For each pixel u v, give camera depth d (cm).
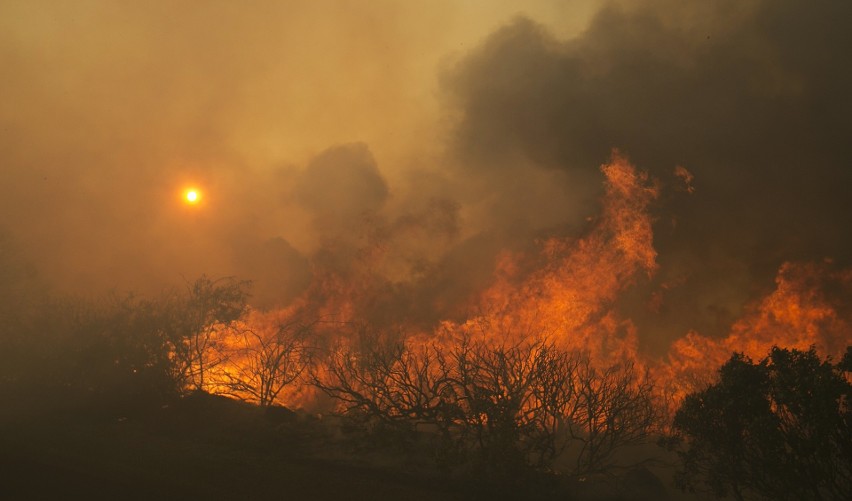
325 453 902
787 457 677
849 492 655
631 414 886
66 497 626
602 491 823
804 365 690
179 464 786
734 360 750
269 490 713
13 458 741
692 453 750
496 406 859
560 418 893
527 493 804
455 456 841
